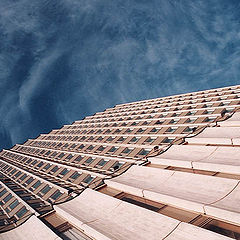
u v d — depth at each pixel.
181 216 13.36
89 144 46.69
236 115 28.72
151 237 11.84
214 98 44.41
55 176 37.78
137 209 14.94
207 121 35.00
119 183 19.20
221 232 11.13
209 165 17.20
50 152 54.03
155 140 35.59
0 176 49.94
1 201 34.84
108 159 35.59
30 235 16.28
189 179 16.50
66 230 15.87
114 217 14.91
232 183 14.20
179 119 40.31
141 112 55.72
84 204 18.20
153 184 17.56
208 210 12.41
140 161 29.73
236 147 18.94
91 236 14.05
